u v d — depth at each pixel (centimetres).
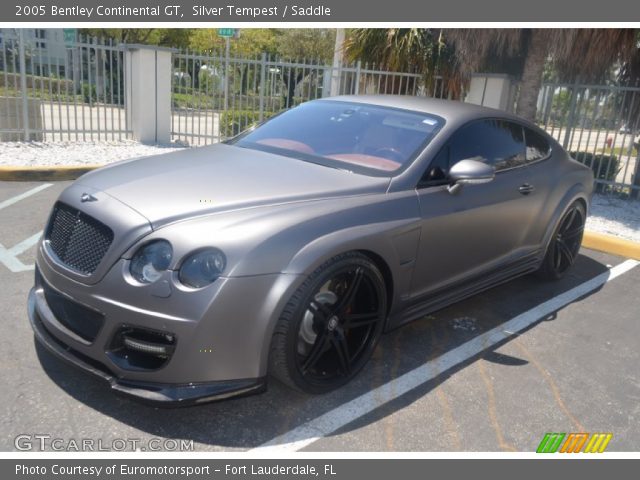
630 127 918
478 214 388
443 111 412
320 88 1285
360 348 331
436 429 299
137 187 305
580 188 506
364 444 283
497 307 462
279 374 291
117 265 267
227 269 261
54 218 318
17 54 1198
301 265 275
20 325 361
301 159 373
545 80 987
